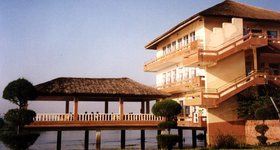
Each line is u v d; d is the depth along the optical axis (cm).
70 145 4466
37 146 4312
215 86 3091
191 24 3444
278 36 3434
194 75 3494
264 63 3384
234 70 3164
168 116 2892
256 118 2808
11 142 2478
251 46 3028
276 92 2970
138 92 3291
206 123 2986
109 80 3581
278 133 2623
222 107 3022
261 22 3328
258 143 2792
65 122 3019
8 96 2553
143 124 3206
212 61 2916
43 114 2958
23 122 2512
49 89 3061
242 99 3047
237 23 3175
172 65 4022
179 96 3797
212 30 3183
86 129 3086
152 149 3391
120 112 3194
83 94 3094
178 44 3838
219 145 2806
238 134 3006
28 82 2620
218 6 3453
